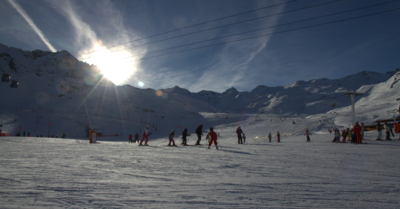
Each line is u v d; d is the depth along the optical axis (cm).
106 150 1032
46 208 247
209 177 448
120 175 446
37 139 2053
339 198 317
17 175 413
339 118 6525
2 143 1347
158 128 9144
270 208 268
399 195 337
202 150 1162
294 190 357
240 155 904
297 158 806
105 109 12256
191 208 261
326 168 579
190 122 10919
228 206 272
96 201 279
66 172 457
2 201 267
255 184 394
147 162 644
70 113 10575
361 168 583
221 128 7375
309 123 6053
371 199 314
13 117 8062
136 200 289
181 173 484
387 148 1290
